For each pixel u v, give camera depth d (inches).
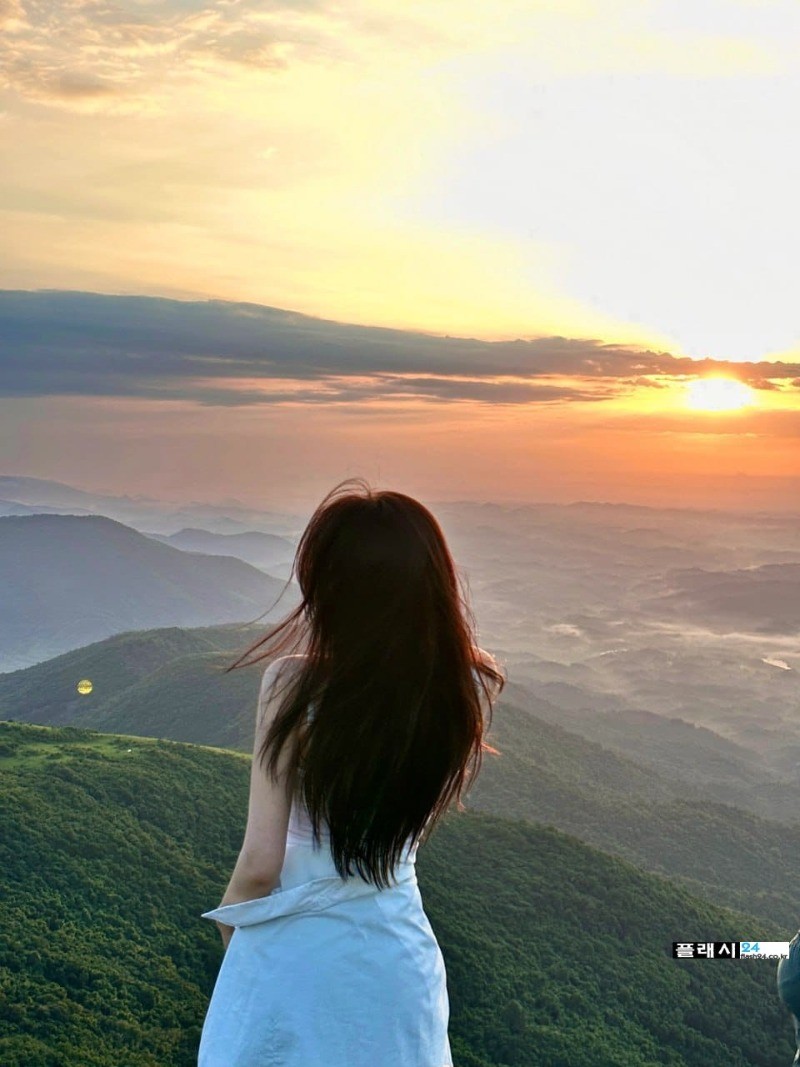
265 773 87.0
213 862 2353.6
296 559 89.8
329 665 85.3
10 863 2079.2
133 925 1973.4
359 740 83.7
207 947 1958.7
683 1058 1872.5
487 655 93.8
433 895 2240.4
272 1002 86.8
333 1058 86.0
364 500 88.7
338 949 87.3
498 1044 1760.6
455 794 90.7
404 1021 88.7
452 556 89.7
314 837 87.4
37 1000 1603.1
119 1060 1480.1
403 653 84.8
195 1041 1606.8
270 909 87.7
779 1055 1958.7
